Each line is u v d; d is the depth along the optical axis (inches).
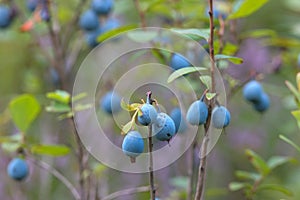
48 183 35.9
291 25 34.9
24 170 26.8
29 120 26.4
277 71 31.1
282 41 29.8
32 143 27.8
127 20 35.8
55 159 36.2
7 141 26.3
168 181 35.2
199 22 28.2
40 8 30.0
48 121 36.0
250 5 24.5
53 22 33.3
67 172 36.5
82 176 26.6
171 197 29.2
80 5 31.4
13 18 32.0
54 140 35.2
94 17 30.0
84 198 26.9
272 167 26.2
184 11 28.7
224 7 27.4
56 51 31.0
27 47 35.4
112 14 33.1
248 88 26.5
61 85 31.9
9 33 36.5
